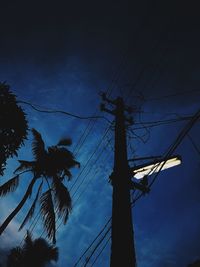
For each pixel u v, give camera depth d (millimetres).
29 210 14430
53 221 13836
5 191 14398
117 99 9227
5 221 13047
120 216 5254
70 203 14602
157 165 6891
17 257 20250
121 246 4816
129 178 6402
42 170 15281
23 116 9883
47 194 14555
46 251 20656
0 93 9695
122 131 7324
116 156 6551
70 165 15773
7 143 9414
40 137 16125
